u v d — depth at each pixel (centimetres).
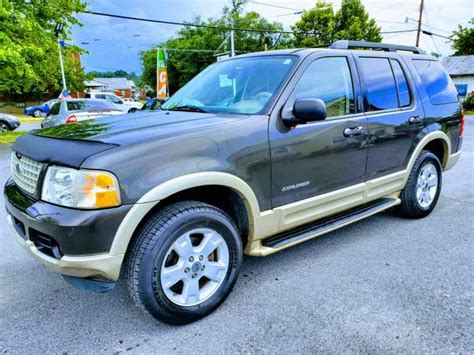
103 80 7156
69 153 201
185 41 4378
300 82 271
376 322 226
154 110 320
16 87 1234
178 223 213
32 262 313
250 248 260
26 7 1202
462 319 228
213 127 230
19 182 239
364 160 316
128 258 210
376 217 414
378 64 341
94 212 188
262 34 3956
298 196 272
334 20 3431
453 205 455
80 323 231
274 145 249
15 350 207
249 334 218
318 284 272
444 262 305
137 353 204
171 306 217
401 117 346
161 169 202
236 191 235
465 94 3088
